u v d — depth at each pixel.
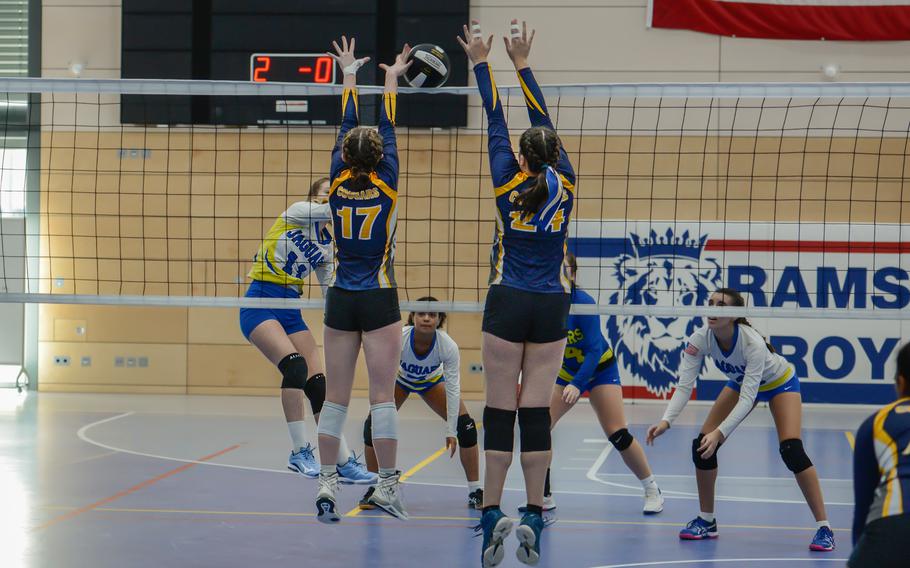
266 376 14.02
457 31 13.23
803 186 13.11
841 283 13.02
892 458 2.99
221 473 7.91
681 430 10.89
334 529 5.93
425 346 6.35
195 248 13.62
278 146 13.48
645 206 13.23
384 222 4.59
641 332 13.34
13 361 14.23
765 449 9.62
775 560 5.22
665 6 13.47
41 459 8.47
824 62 13.41
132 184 13.73
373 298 4.62
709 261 13.16
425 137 13.27
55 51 14.05
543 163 4.23
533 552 4.22
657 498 6.59
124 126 13.72
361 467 6.52
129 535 5.70
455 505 6.74
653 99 13.16
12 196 13.91
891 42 13.30
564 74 13.60
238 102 13.46
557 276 4.32
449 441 6.42
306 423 11.21
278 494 7.04
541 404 4.35
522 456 4.31
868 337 13.09
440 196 13.29
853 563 2.92
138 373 14.12
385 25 13.23
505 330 4.23
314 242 6.16
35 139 13.89
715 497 7.14
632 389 13.38
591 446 9.73
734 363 5.76
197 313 14.05
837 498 7.12
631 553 5.38
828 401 13.20
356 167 4.55
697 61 13.55
